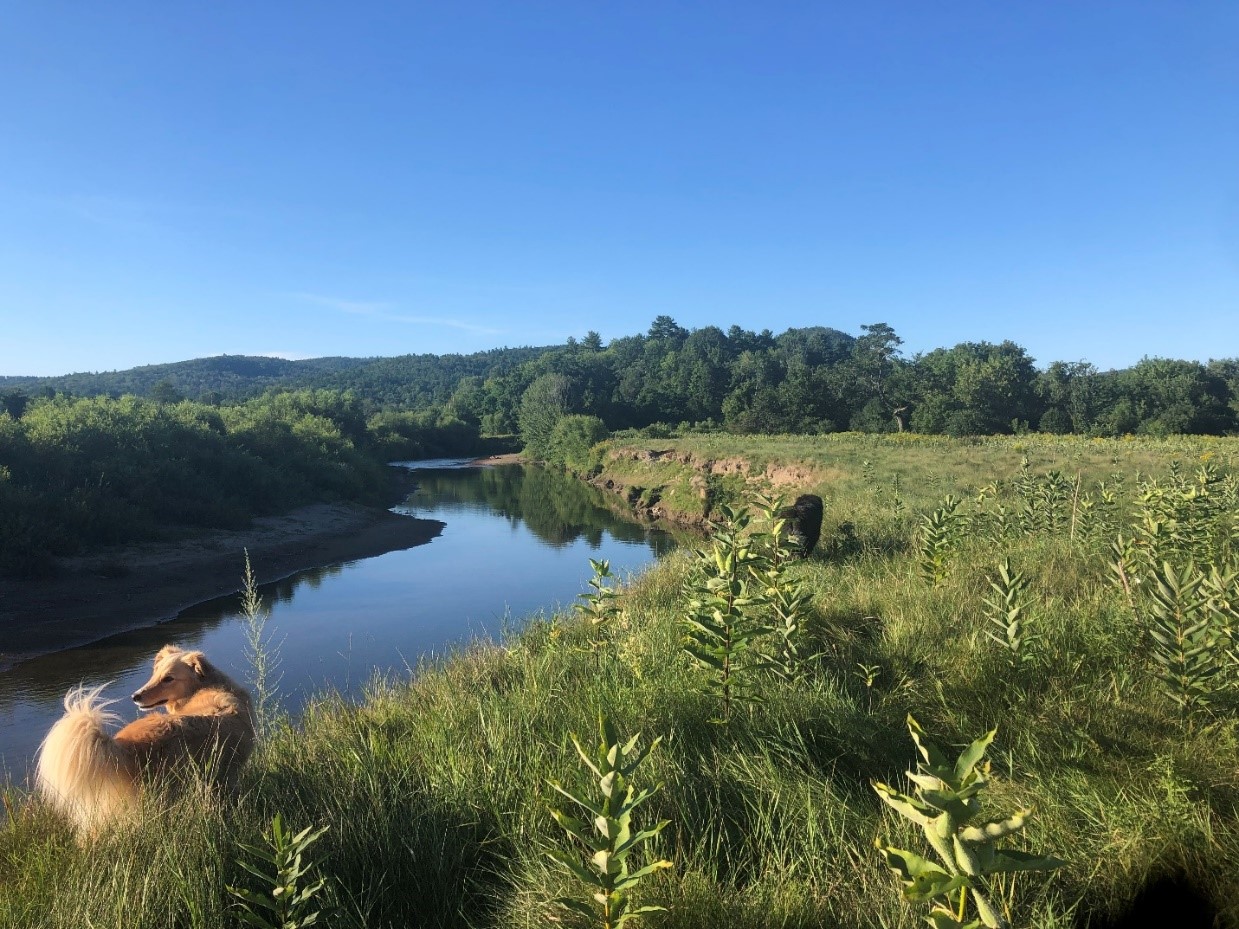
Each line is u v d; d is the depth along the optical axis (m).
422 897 3.03
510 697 5.05
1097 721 3.90
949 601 6.41
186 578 18.56
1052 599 5.96
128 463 24.58
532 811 3.38
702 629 4.41
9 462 21.16
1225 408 62.91
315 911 2.76
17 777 7.25
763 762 3.67
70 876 3.04
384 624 14.48
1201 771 3.30
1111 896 2.66
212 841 3.21
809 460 32.53
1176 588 4.12
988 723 4.06
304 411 60.41
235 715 4.18
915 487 21.39
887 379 78.69
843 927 2.51
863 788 3.53
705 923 2.54
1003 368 72.69
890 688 4.85
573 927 2.62
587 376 118.81
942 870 2.03
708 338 150.12
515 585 18.23
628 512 35.59
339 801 3.65
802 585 6.81
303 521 28.08
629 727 4.17
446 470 67.50
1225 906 2.56
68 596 16.09
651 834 2.53
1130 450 32.12
